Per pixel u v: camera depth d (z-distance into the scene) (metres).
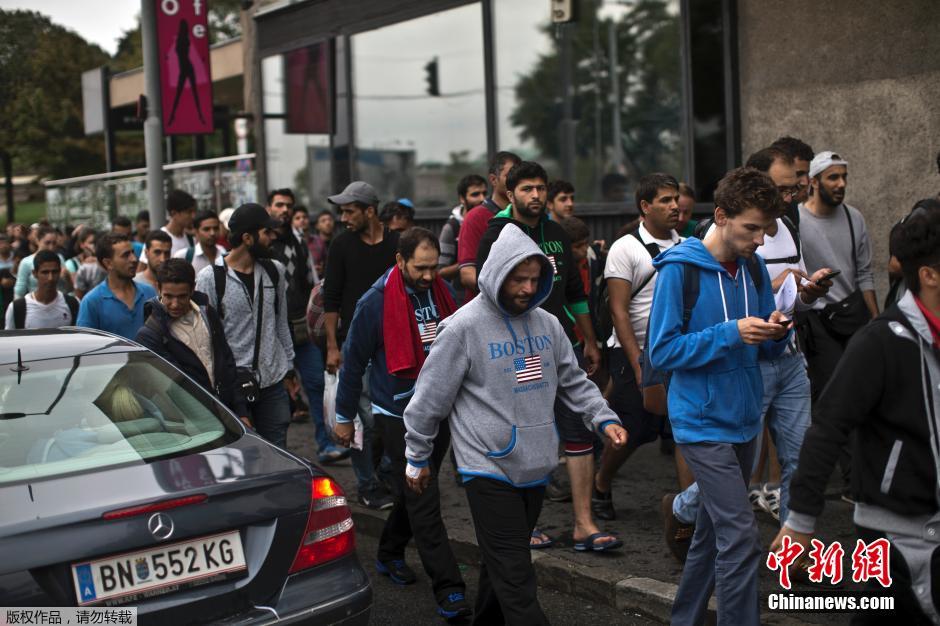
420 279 4.93
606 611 4.87
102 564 3.20
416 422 4.00
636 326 5.46
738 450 4.02
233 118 15.10
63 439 3.70
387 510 6.39
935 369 2.89
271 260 6.12
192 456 3.71
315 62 13.18
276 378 6.07
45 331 4.62
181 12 12.05
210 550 3.39
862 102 7.58
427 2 11.23
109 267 6.50
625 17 9.09
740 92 8.34
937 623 2.96
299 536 3.59
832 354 5.68
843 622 4.30
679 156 8.75
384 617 4.92
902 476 2.94
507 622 3.88
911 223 2.89
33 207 57.06
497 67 10.45
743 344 3.75
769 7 8.07
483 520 3.91
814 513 3.06
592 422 4.11
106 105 26.50
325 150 13.16
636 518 5.88
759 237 3.83
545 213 5.59
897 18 7.33
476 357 3.92
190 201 9.44
